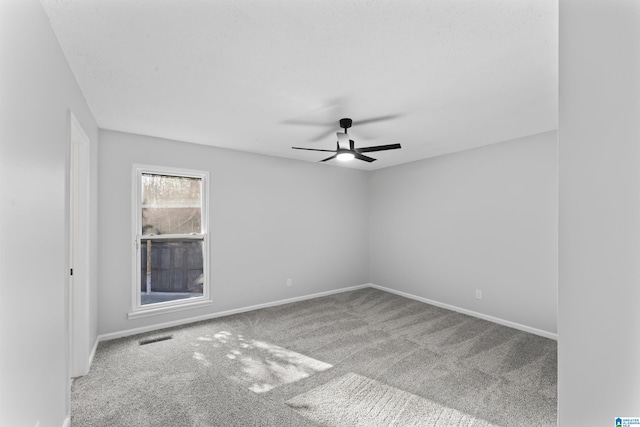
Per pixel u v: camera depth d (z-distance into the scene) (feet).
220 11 4.83
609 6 1.84
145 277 12.00
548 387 7.91
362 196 18.85
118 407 7.01
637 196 1.68
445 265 14.78
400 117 9.64
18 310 3.83
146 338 10.98
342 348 10.22
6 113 3.50
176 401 7.25
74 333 8.41
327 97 8.17
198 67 6.62
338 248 17.69
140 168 11.64
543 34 5.42
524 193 11.90
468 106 8.76
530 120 9.95
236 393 7.59
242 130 11.02
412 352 9.92
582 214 2.01
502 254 12.57
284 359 9.41
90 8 4.75
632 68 1.70
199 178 13.21
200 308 12.92
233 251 13.85
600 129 1.89
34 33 4.38
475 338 11.07
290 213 15.76
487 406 7.12
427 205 15.69
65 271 6.13
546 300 11.25
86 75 6.94
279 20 5.06
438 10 4.81
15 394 3.72
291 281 15.74
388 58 6.25
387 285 17.93
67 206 6.29
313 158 15.79
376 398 7.42
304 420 6.61
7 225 3.52
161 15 4.93
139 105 8.72
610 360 1.82
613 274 1.81
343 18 5.01
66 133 6.25
